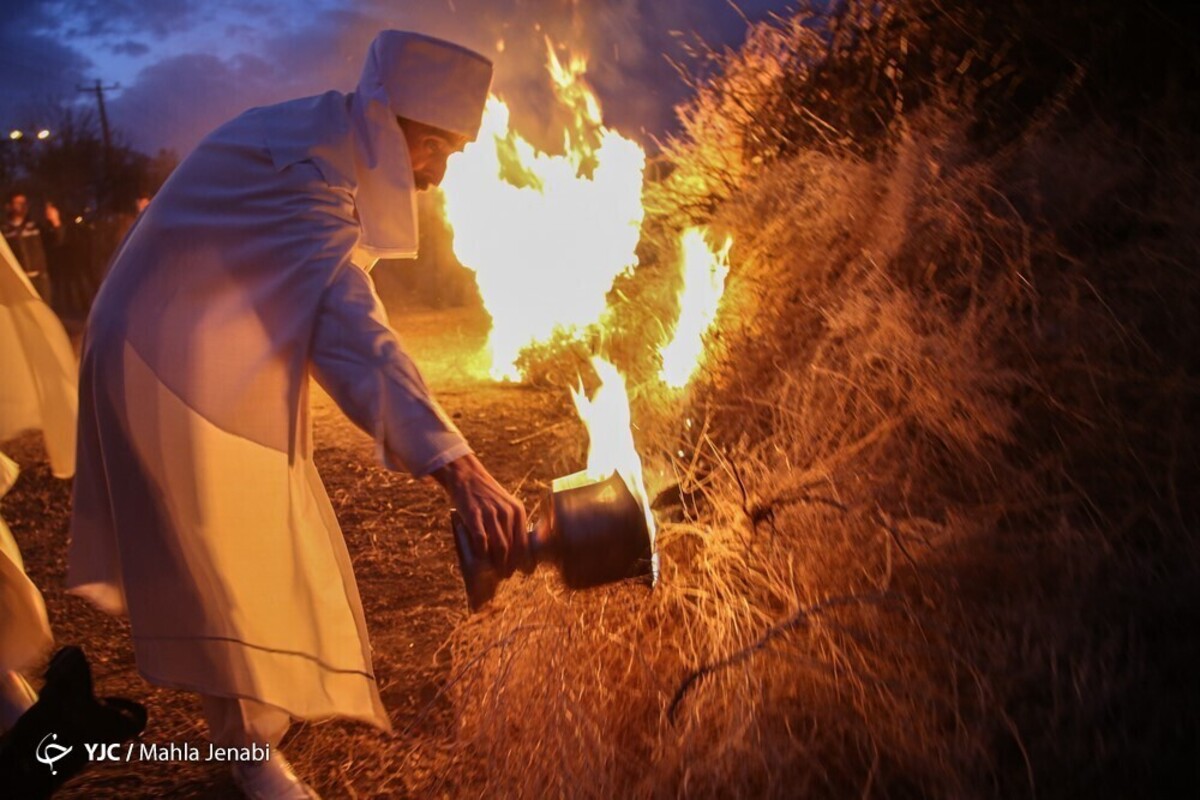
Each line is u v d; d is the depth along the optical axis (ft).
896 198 12.80
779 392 12.55
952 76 14.87
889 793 7.68
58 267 55.72
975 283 11.14
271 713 8.55
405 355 7.66
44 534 16.34
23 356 9.66
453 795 8.71
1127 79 13.23
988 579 8.97
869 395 10.89
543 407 22.30
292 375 7.80
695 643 9.18
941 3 15.26
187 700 10.84
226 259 7.86
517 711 8.79
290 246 7.84
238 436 7.89
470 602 7.34
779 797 7.59
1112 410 9.71
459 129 8.41
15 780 7.78
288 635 8.43
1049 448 9.95
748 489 10.57
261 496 8.25
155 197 8.36
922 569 9.02
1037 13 14.08
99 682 11.31
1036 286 11.02
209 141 8.30
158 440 7.98
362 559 14.23
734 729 8.06
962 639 8.34
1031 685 7.95
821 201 14.74
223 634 8.15
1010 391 10.30
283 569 8.41
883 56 16.05
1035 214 11.64
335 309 7.73
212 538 8.11
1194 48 12.94
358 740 9.75
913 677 8.30
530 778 8.16
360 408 7.54
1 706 9.12
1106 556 8.60
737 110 19.04
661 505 10.99
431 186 8.86
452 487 7.26
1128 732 7.54
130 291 7.97
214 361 7.85
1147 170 11.74
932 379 10.43
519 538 7.27
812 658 8.43
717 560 9.84
